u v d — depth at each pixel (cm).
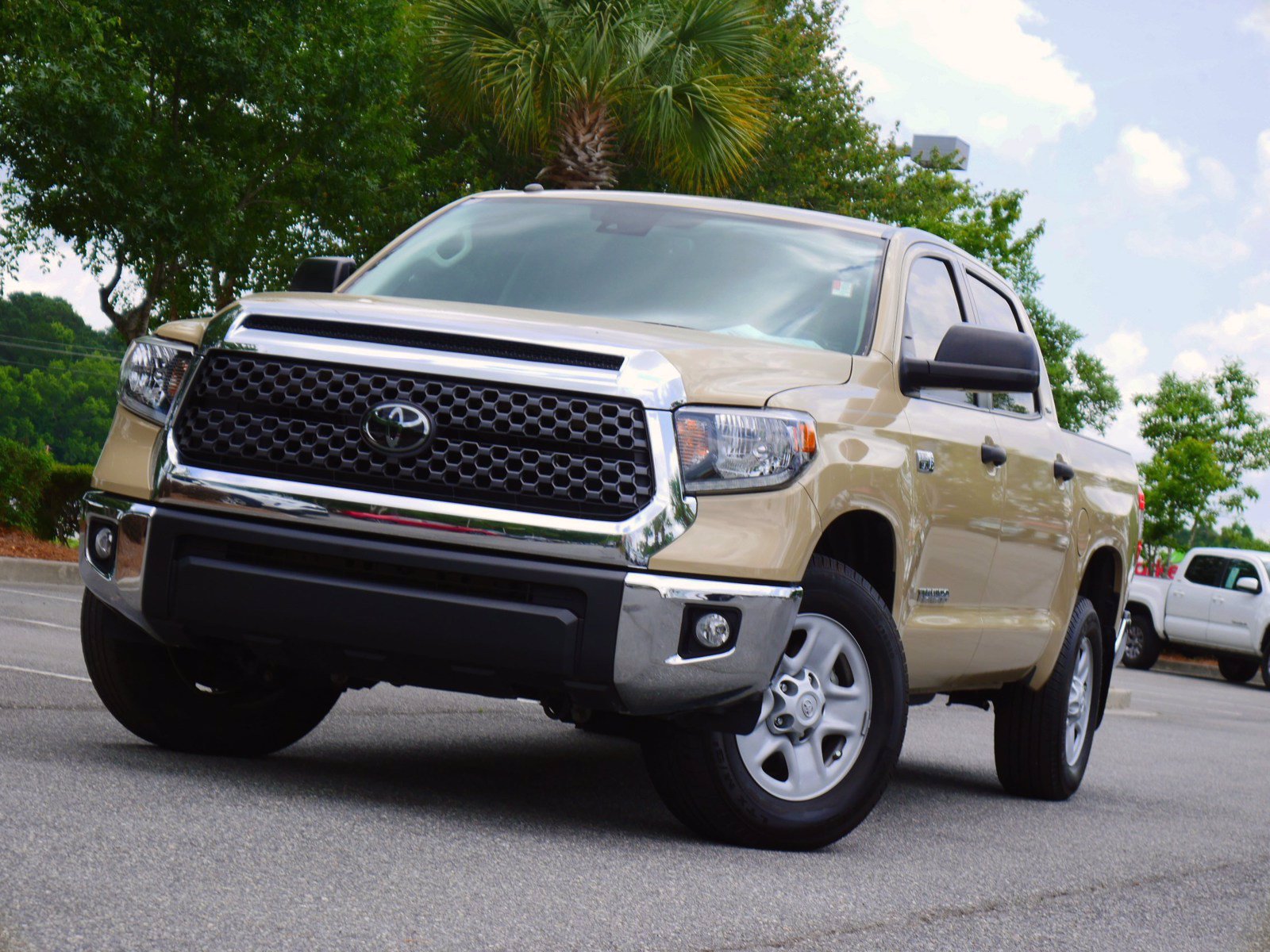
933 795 723
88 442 7312
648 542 461
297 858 400
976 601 639
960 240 3312
